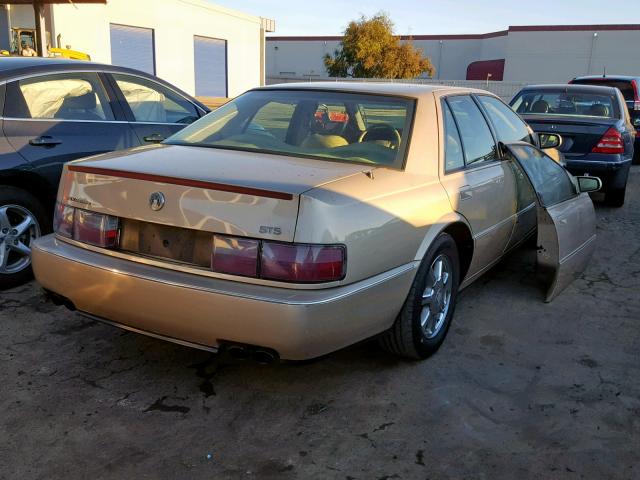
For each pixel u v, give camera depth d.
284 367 3.44
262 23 30.78
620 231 6.93
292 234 2.57
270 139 3.56
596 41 46.72
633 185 10.22
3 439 2.69
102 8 21.30
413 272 3.14
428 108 3.64
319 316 2.59
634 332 4.08
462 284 3.99
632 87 12.61
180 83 25.84
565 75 48.06
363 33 47.72
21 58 4.78
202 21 26.58
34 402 2.99
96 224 2.97
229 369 3.40
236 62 29.34
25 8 18.58
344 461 2.63
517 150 4.29
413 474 2.56
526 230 5.05
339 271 2.66
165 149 3.45
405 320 3.25
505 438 2.83
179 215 2.72
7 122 4.32
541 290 4.84
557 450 2.75
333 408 3.04
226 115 3.91
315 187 2.72
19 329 3.78
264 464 2.60
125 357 3.49
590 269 5.44
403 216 3.04
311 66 61.00
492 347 3.78
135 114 5.18
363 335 2.91
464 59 57.84
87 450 2.65
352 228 2.72
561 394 3.24
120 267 2.83
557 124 7.73
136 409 2.97
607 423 2.98
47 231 4.61
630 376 3.46
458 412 3.04
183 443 2.72
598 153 7.55
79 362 3.41
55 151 4.52
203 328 2.67
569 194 4.68
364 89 3.82
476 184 3.81
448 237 3.51
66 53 15.16
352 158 3.31
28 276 4.51
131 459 2.60
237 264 2.62
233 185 2.63
